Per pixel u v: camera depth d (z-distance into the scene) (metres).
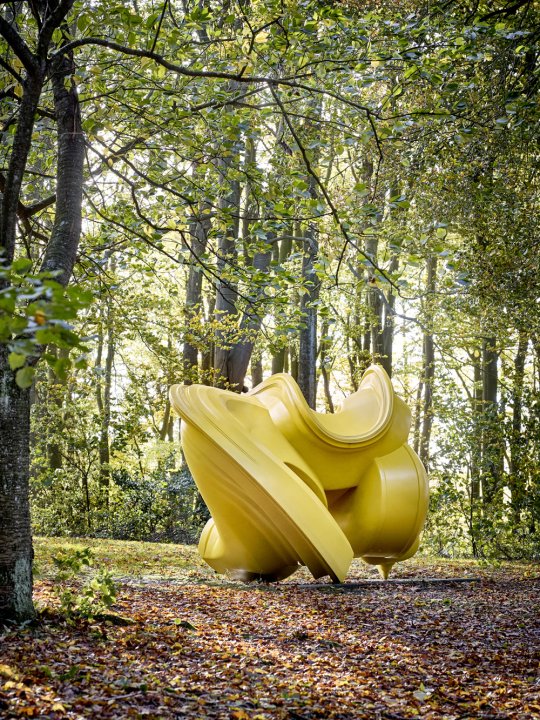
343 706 5.86
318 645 7.95
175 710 5.22
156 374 23.06
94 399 27.88
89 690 5.38
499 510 20.25
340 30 8.82
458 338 23.94
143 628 7.55
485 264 15.55
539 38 12.58
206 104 9.45
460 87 10.09
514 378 21.88
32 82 6.98
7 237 6.84
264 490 11.37
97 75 9.04
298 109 12.46
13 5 8.73
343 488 12.92
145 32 9.01
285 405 12.20
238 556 12.43
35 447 22.80
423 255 8.22
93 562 13.36
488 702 6.28
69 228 7.91
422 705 6.09
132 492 22.41
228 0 10.11
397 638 8.61
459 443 21.03
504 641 8.88
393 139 8.66
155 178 10.56
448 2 12.50
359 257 7.60
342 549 11.78
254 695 5.91
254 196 9.78
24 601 6.85
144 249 11.20
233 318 21.59
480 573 16.05
